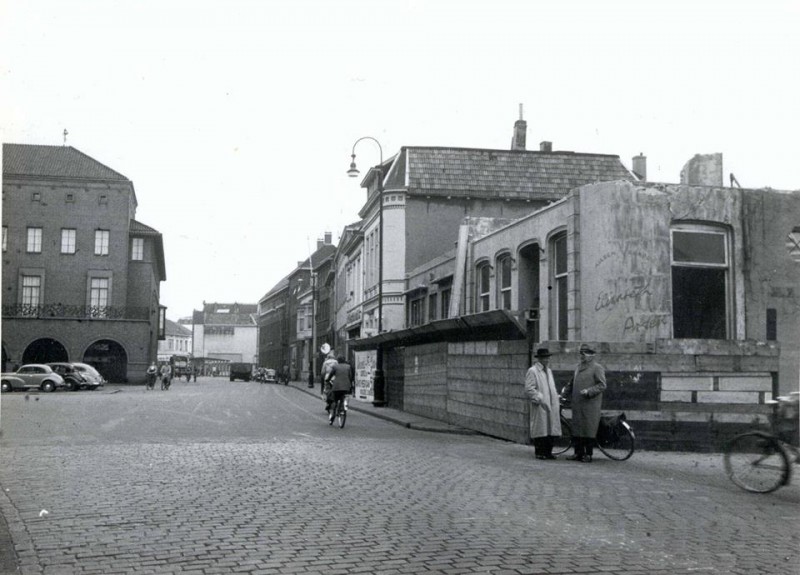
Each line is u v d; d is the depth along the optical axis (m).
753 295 18.36
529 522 7.46
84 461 11.69
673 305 18.05
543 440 13.00
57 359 56.25
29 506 8.03
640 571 5.75
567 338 19.53
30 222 56.56
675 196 18.03
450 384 20.42
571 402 13.08
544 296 20.73
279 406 29.56
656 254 17.67
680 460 13.23
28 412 23.39
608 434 12.98
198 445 14.15
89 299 56.75
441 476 10.54
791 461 9.48
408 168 37.44
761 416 14.88
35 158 57.94
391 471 10.97
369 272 44.03
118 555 6.06
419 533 6.92
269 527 7.10
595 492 9.34
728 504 8.70
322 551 6.23
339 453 13.18
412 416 23.52
